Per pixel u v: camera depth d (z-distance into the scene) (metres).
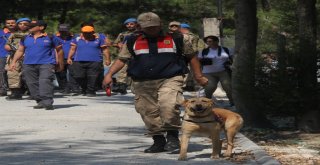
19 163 12.49
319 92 18.05
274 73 18.19
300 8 18.47
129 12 49.03
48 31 47.72
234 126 12.80
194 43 21.00
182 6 49.34
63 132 17.12
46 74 22.73
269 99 18.22
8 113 21.75
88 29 28.77
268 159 12.52
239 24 18.77
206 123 12.34
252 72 18.42
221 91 31.75
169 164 12.19
